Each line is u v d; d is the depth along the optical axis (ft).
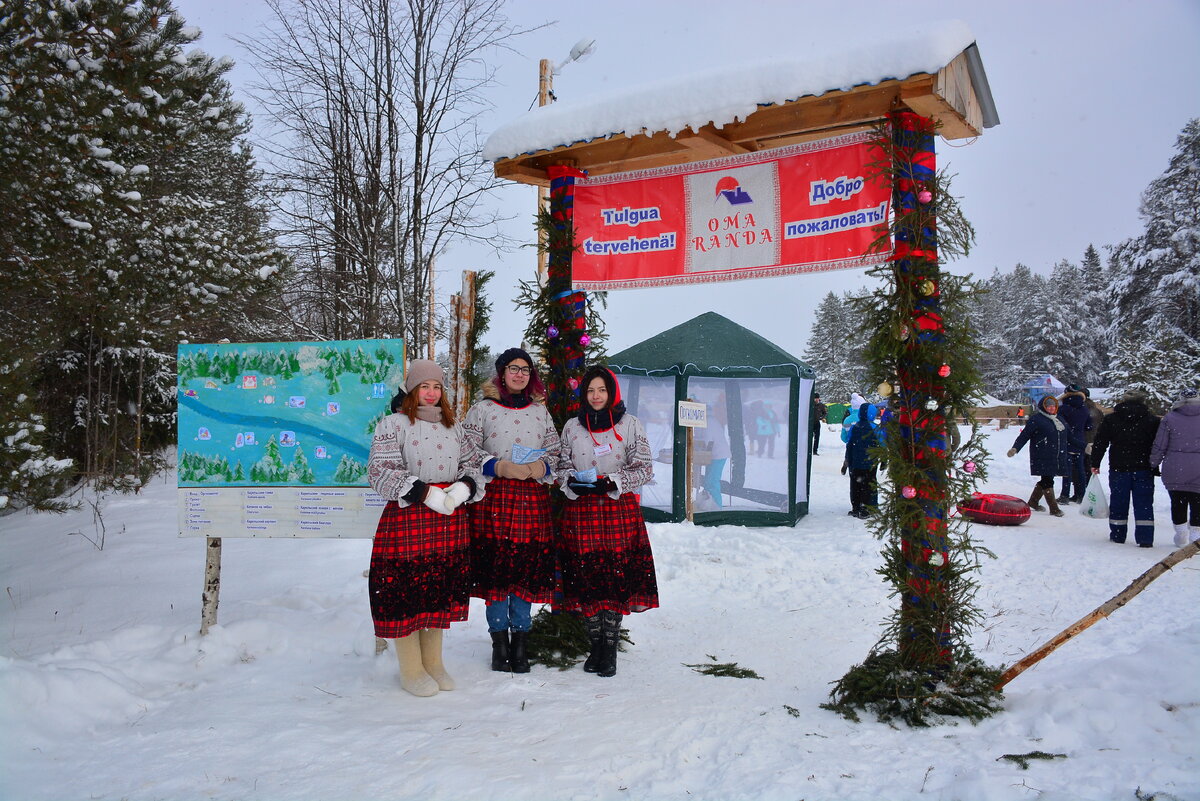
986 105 14.89
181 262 24.26
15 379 22.04
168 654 15.28
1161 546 29.07
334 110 44.55
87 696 12.57
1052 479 37.35
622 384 36.70
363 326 43.98
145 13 20.74
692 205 17.15
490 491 15.25
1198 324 124.77
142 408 54.44
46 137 19.07
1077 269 223.51
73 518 36.45
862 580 24.35
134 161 22.90
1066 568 25.09
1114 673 13.28
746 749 11.37
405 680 13.89
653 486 35.88
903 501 13.32
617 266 17.94
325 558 26.32
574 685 14.65
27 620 18.29
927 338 13.39
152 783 10.13
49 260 20.92
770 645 17.70
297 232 44.73
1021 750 11.03
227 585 22.30
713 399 35.53
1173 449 28.14
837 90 13.37
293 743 11.43
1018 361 207.82
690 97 14.85
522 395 15.49
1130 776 9.84
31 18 18.94
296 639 16.25
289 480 16.31
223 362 16.57
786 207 16.02
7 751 10.87
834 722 12.57
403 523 13.74
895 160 13.65
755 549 28.50
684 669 15.80
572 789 10.05
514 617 15.49
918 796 9.71
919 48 12.59
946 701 12.75
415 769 10.52
